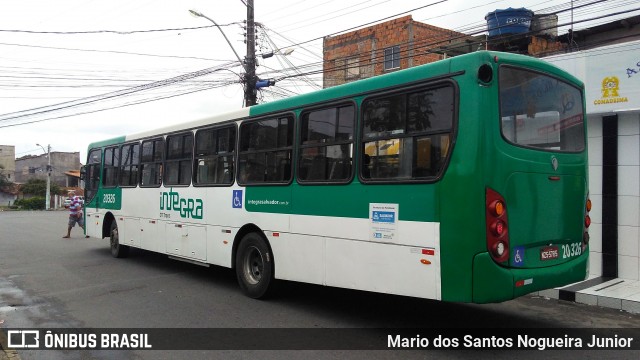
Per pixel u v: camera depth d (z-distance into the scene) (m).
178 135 9.33
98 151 12.68
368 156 5.63
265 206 7.11
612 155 8.52
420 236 4.99
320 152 6.30
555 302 7.25
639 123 8.24
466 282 4.60
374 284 5.46
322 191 6.18
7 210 47.22
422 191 5.00
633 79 8.13
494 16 12.11
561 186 5.41
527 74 5.18
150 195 10.14
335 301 7.24
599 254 8.65
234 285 8.50
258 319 6.30
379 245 5.42
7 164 74.69
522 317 6.41
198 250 8.59
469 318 6.34
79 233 19.47
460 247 4.64
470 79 4.71
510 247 4.72
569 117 5.77
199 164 8.68
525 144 5.03
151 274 9.64
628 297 6.87
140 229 10.51
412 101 5.21
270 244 7.03
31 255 12.60
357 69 21.89
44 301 7.49
